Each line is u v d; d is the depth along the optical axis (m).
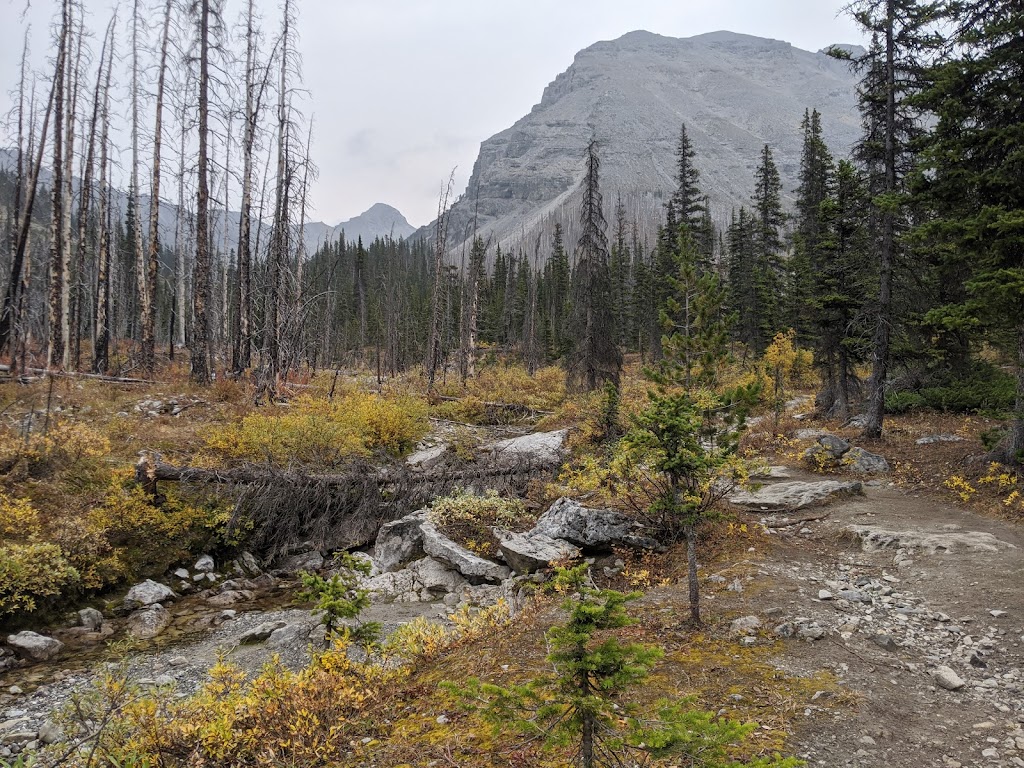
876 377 17.20
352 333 64.31
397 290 77.25
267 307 21.70
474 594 11.03
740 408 7.42
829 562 9.69
